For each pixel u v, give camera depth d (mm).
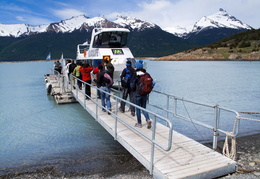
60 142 7852
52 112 12383
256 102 15195
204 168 4461
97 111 8047
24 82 29375
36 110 12984
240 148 6984
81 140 8031
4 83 28297
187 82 27672
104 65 7859
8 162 6316
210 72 44750
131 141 5637
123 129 6438
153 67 68188
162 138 5914
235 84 25250
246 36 153375
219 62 99688
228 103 14930
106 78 7660
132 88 6234
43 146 7492
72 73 12039
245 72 43438
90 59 16891
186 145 5551
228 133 5242
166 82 27859
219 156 5012
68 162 6266
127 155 6660
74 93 12180
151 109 13422
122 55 15664
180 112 12633
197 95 18219
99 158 6480
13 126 9898
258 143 7430
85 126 9797
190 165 4570
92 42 17266
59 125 9969
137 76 5988
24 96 18266
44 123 10336
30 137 8445
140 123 6488
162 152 5121
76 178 5406
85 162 6246
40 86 25047
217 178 4625
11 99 16875
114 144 7590
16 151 7098
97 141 7910
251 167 5402
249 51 114062
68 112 12312
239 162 5777
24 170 5848
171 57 147750
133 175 5457
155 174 4477
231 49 124625
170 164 4590
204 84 25516
